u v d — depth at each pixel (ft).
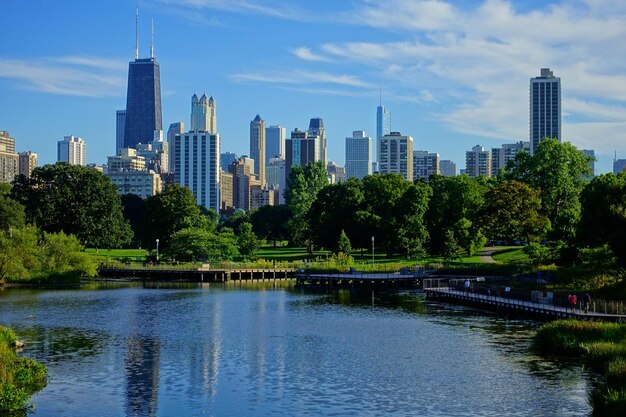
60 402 163.12
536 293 297.53
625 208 316.81
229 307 331.57
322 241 586.45
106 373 190.19
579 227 341.62
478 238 497.05
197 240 532.73
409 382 180.34
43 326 269.03
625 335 206.80
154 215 572.10
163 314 304.91
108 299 363.56
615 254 319.47
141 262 547.49
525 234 516.73
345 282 453.99
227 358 209.87
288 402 163.84
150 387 176.45
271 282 481.46
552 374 185.26
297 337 245.65
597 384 174.29
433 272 444.55
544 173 545.85
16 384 173.68
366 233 563.48
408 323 278.46
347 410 157.58
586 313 255.91
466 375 186.39
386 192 570.46
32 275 450.71
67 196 563.48
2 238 428.15
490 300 318.45
